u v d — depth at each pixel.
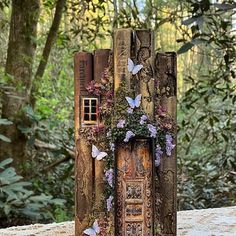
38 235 1.30
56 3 2.60
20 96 2.59
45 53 2.69
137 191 1.00
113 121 0.99
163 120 1.02
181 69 3.25
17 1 2.55
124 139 0.98
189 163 2.83
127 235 1.00
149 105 1.00
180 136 3.02
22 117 2.62
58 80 3.35
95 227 1.02
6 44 2.95
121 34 1.00
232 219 1.44
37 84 2.70
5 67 2.63
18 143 2.65
